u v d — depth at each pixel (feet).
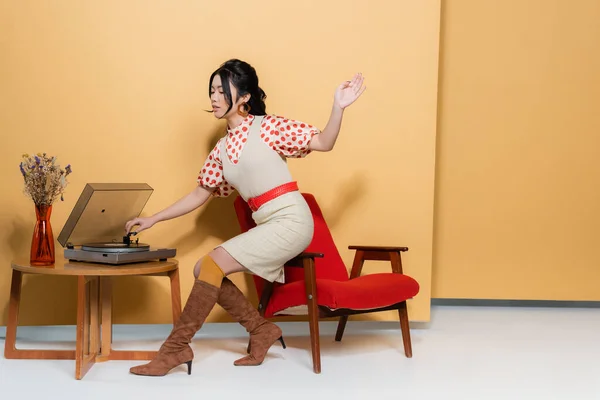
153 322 11.96
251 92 10.14
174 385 8.69
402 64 12.21
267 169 9.77
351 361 10.13
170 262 9.96
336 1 12.09
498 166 15.11
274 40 11.99
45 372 9.29
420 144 12.28
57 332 12.06
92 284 10.00
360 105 12.22
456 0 14.97
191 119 11.82
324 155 12.19
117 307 11.88
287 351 10.75
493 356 10.63
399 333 12.35
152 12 11.71
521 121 15.11
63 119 11.57
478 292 15.23
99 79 11.63
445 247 15.17
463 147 15.08
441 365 9.98
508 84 15.06
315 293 9.25
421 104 12.25
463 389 8.73
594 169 15.21
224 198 11.98
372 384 8.87
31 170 9.63
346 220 12.24
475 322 13.58
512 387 8.88
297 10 12.02
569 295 15.31
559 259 15.26
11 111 11.46
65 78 11.56
